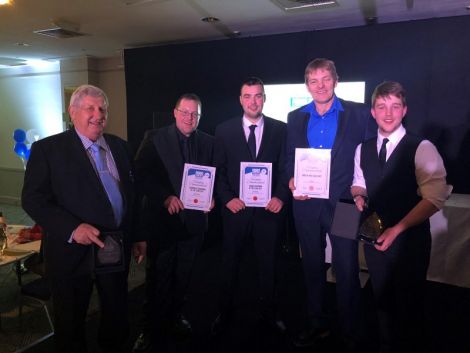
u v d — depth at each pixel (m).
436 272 3.23
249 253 4.07
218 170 2.34
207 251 4.19
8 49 5.37
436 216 3.18
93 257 1.68
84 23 3.92
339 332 2.46
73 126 1.75
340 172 2.01
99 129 1.72
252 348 2.32
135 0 3.19
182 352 2.28
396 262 1.77
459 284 3.15
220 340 2.41
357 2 3.25
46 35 4.45
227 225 2.34
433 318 2.67
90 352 2.32
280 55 4.30
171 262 2.29
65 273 1.69
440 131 3.68
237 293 3.12
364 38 3.87
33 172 1.66
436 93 3.66
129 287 3.27
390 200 1.77
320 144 2.06
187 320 2.62
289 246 4.08
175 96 4.99
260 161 2.26
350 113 2.01
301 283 3.35
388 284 1.83
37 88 6.85
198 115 2.24
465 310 2.78
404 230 1.69
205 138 2.35
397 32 3.73
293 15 3.65
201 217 2.32
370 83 3.90
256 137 2.27
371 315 2.67
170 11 3.50
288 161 2.19
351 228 1.78
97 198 1.72
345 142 1.99
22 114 7.13
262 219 2.28
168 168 2.24
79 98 1.68
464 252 3.11
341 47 3.99
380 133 1.82
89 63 6.13
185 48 4.82
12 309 2.90
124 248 1.85
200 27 4.11
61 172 1.68
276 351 2.29
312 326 2.30
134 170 1.98
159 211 2.24
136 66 5.21
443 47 3.57
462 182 3.65
